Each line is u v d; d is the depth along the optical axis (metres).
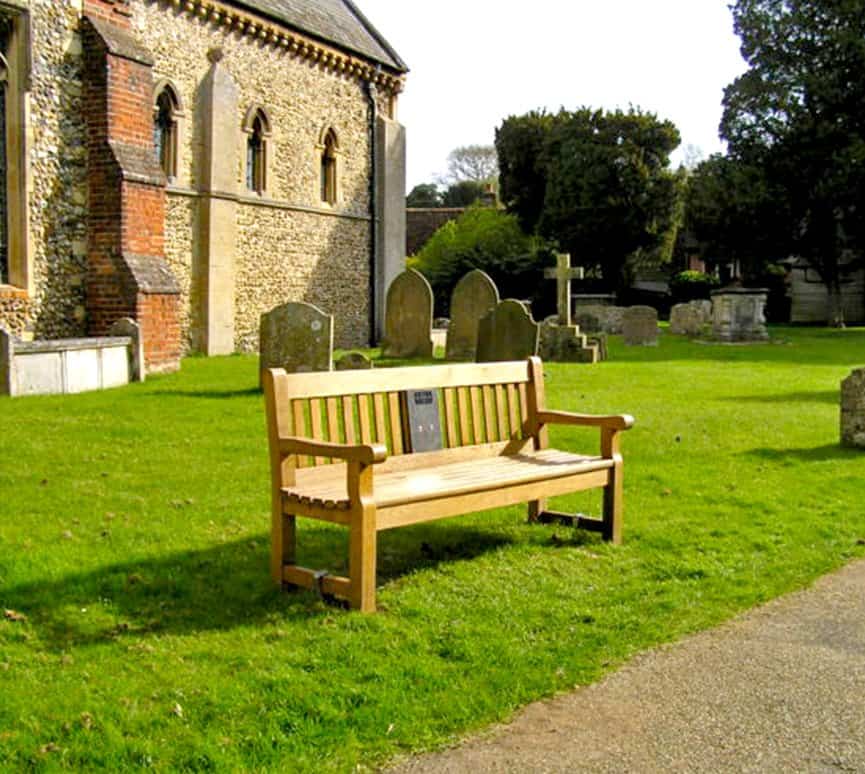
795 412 11.30
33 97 14.73
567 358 18.94
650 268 49.28
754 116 37.19
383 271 28.58
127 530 5.77
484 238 43.94
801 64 36.75
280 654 3.89
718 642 4.14
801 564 5.28
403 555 5.38
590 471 5.55
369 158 28.22
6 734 3.19
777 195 35.88
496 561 5.25
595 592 4.75
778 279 44.41
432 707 3.45
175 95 21.25
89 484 7.04
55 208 15.20
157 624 4.25
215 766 3.02
